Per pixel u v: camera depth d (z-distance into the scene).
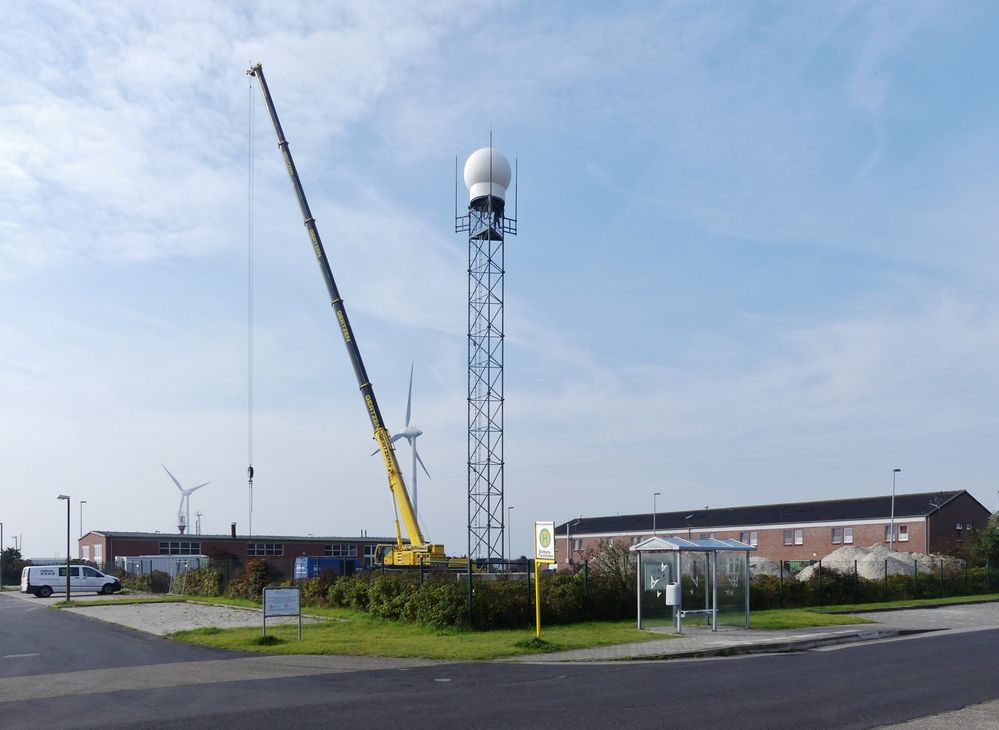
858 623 26.14
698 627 24.08
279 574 42.56
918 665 16.89
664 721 11.32
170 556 67.88
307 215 44.00
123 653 19.95
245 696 13.58
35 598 51.72
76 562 71.62
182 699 13.38
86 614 34.91
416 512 41.28
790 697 13.16
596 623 25.03
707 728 10.90
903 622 27.08
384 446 41.56
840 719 11.45
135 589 60.31
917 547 60.97
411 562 40.03
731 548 23.56
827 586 34.84
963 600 37.88
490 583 25.08
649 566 24.28
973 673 15.70
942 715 11.72
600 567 27.30
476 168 45.59
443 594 24.16
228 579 46.44
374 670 16.58
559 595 25.33
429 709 12.27
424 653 18.75
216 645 20.94
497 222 45.53
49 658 19.28
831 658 18.31
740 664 17.39
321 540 79.62
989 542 54.25
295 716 11.85
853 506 67.81
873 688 14.01
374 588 27.80
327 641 21.08
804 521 67.69
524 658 18.30
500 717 11.63
